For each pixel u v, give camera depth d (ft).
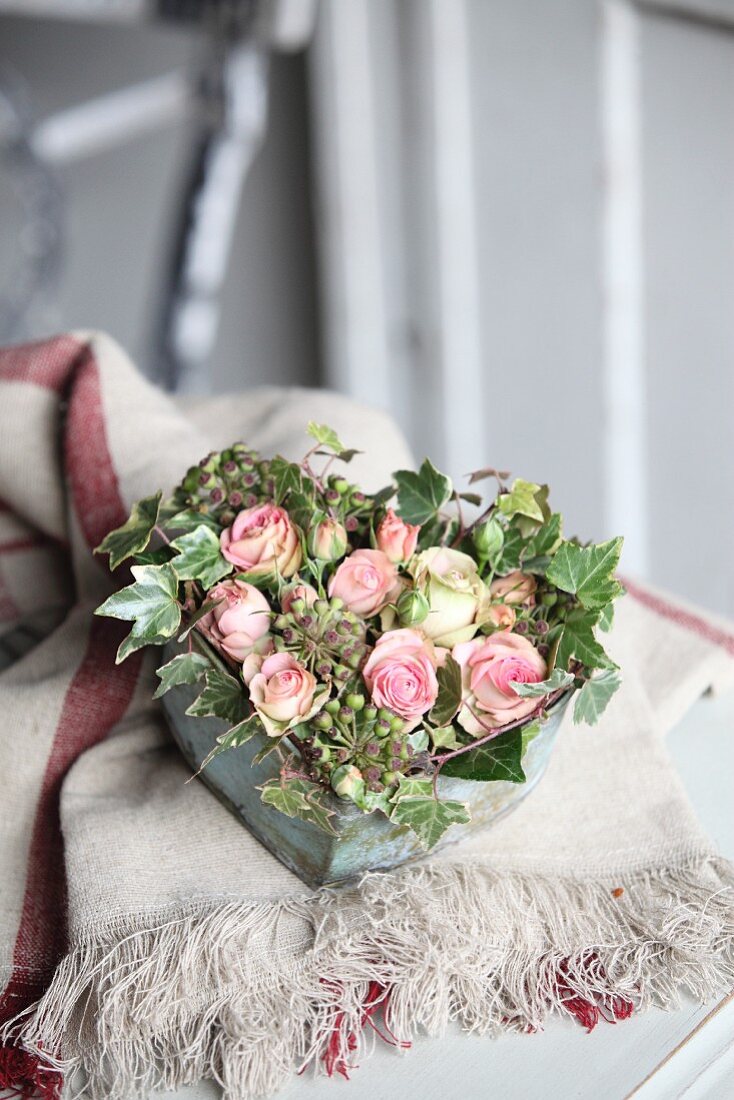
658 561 8.16
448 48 8.51
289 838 3.38
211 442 4.39
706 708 4.15
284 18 8.02
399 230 9.65
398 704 3.13
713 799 3.82
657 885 3.53
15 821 3.72
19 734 3.75
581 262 7.99
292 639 3.19
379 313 9.98
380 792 3.18
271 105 10.39
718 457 7.36
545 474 8.98
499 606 3.30
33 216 9.41
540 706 3.24
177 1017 3.24
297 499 3.37
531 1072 3.23
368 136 9.38
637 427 7.98
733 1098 3.27
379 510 3.40
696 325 7.23
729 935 3.41
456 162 8.83
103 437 4.08
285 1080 3.21
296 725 3.16
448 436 9.91
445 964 3.28
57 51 10.65
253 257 11.09
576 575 3.29
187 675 3.27
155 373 9.09
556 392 8.60
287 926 3.37
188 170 8.76
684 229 7.12
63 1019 3.25
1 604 4.41
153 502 3.39
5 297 9.73
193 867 3.46
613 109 7.34
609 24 7.14
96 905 3.36
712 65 6.57
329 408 4.42
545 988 3.33
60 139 9.16
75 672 3.81
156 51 10.45
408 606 3.20
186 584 3.32
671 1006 3.33
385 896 3.38
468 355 9.41
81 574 4.07
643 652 4.16
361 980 3.28
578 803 3.70
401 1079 3.22
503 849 3.58
